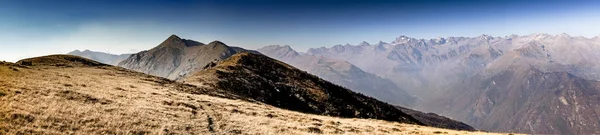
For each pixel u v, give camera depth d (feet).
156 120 122.72
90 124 106.22
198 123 130.82
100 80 219.61
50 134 93.15
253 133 130.21
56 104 121.29
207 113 156.35
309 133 143.33
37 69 234.79
